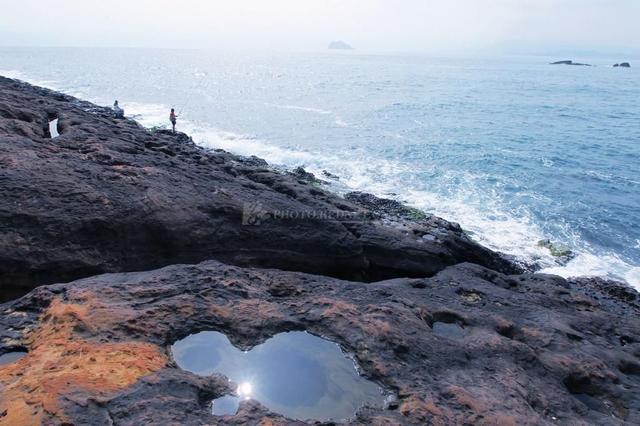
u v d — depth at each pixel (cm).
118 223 1112
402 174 2892
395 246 1350
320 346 759
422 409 625
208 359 701
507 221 2216
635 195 2639
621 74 14825
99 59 16750
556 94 7906
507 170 3047
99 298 778
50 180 1188
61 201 1122
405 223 1725
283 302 868
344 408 637
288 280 966
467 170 3020
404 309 880
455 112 5503
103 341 675
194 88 7388
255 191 1441
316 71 12912
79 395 557
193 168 1566
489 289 1105
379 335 773
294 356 728
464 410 641
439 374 722
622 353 920
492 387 705
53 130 2178
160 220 1152
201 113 4928
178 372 638
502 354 809
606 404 771
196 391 609
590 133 4384
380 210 2083
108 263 1077
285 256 1237
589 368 819
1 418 518
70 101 4147
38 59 16012
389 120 4825
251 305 823
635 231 2162
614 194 2648
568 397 738
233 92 6975
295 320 802
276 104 5778
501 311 1009
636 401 775
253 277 945
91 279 873
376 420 599
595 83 10631
